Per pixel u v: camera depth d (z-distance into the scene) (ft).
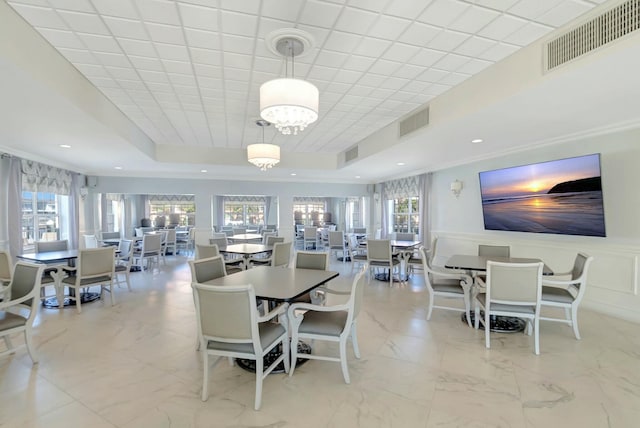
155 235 22.84
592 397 7.09
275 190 29.22
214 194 27.99
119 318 12.46
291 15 7.23
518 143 14.97
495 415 6.49
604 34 6.72
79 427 6.14
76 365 8.62
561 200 13.58
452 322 11.98
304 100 7.36
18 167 16.90
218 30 7.80
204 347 7.02
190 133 18.01
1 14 6.57
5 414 6.51
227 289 6.55
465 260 12.57
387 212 29.53
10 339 9.52
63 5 6.78
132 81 10.75
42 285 13.57
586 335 10.58
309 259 11.90
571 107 9.96
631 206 11.75
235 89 11.53
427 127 12.89
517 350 9.51
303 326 8.12
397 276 20.59
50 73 8.37
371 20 7.45
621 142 12.00
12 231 16.40
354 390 7.44
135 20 7.37
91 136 13.69
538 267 9.28
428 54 9.02
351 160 21.40
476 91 10.31
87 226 24.68
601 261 12.73
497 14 7.17
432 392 7.34
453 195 20.99
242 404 6.89
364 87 11.36
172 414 6.54
